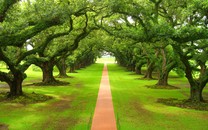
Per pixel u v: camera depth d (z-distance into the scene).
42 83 35.09
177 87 33.03
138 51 51.19
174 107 19.27
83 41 41.91
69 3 19.36
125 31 19.92
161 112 17.45
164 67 33.72
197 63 25.09
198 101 20.34
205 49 19.66
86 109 18.14
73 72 64.81
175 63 31.67
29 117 15.77
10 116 16.02
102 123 14.08
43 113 16.91
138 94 26.34
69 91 28.42
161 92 28.28
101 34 43.19
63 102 21.11
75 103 20.61
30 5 20.67
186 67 20.42
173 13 22.61
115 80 42.97
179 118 15.76
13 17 16.38
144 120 15.16
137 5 18.73
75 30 28.81
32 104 20.05
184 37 16.08
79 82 39.31
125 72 66.81
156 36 17.41
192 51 19.88
